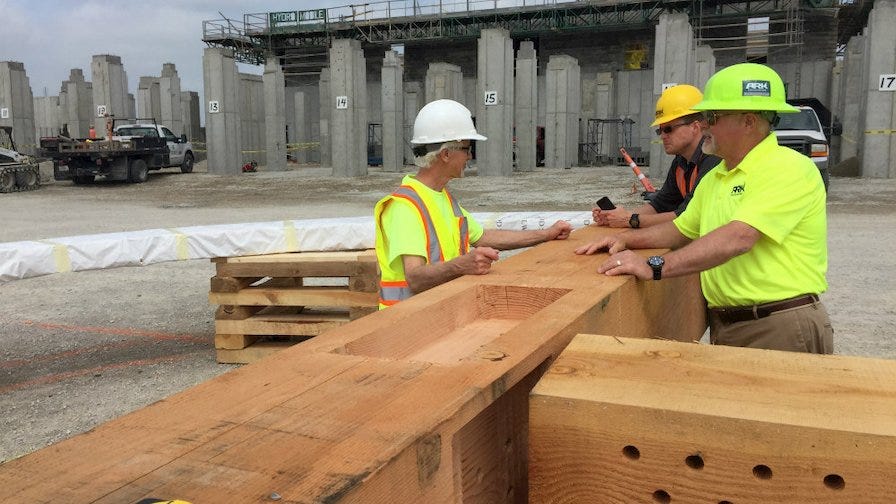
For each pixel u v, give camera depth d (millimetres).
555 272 2377
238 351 5199
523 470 1594
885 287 7020
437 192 2938
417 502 1028
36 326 6445
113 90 35531
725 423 1144
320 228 4969
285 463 942
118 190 22172
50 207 17125
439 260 2814
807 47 35156
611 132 33656
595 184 20062
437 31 39688
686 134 3500
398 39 40406
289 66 43625
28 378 5016
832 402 1190
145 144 24734
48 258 4105
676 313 2934
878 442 1060
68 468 937
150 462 950
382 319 1792
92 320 6652
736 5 35156
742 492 1155
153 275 8773
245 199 18594
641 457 1216
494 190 18859
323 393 1195
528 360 1416
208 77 27875
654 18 35375
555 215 5008
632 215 3525
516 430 1552
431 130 2822
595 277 2270
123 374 5066
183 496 862
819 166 13273
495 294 2217
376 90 39781
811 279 2584
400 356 1774
